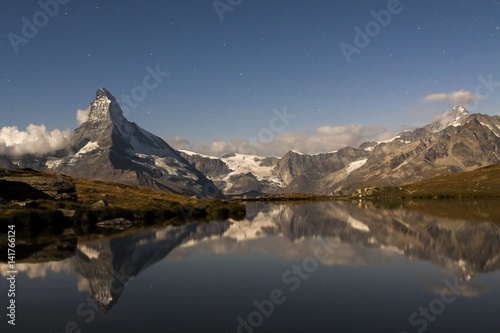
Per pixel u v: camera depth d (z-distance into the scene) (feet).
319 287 131.44
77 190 517.96
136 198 497.05
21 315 105.19
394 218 380.37
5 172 500.74
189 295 123.03
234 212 461.37
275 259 180.34
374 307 110.73
